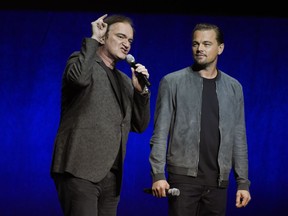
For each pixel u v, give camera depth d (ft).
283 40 41.93
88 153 20.74
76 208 20.58
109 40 21.83
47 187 41.96
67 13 41.55
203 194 23.66
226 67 41.83
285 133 42.19
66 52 41.78
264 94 42.09
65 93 21.44
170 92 23.98
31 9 41.27
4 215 41.39
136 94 22.08
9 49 41.83
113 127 21.29
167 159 23.98
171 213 23.58
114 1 40.93
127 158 41.27
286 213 41.91
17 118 42.06
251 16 41.42
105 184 21.50
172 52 41.42
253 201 41.78
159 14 41.22
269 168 42.09
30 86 42.06
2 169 41.83
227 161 23.93
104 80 21.35
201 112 23.79
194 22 41.39
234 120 24.36
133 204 41.01
